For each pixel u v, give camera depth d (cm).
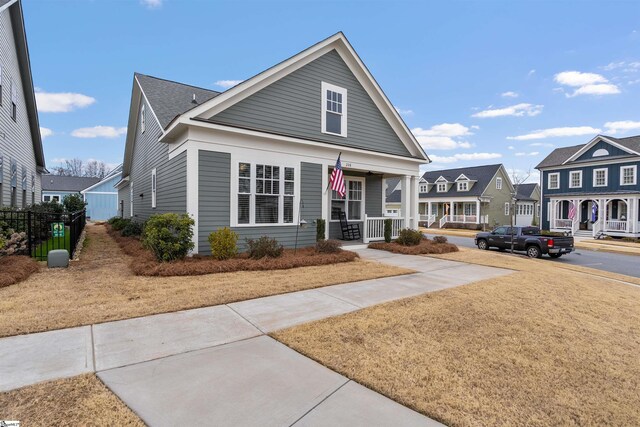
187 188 853
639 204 2473
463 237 2631
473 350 377
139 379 289
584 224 2869
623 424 255
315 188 1112
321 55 1134
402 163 1388
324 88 1146
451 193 3803
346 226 1355
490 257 1178
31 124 1570
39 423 224
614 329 476
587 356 377
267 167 998
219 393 271
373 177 1513
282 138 1000
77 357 326
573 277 884
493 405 272
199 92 1427
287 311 490
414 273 812
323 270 796
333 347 369
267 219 1000
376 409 258
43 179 3941
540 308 555
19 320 413
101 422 228
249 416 242
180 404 254
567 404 279
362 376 307
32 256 841
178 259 771
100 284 604
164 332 397
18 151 1340
